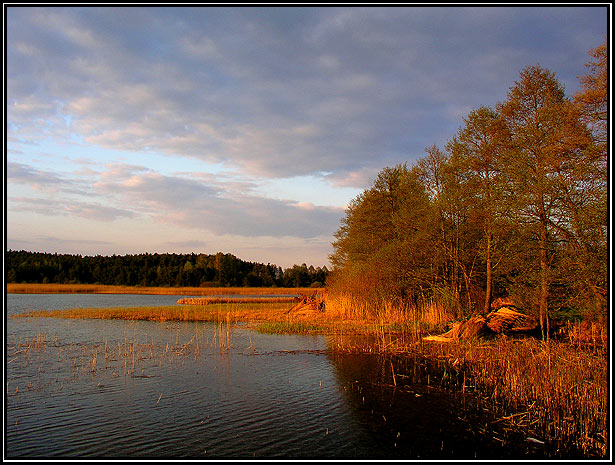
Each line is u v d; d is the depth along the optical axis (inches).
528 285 869.8
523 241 840.3
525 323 882.8
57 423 377.1
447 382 526.0
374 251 1493.6
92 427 368.2
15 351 700.7
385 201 1507.1
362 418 396.5
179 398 451.5
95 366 597.9
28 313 1390.3
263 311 1492.4
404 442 345.1
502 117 952.9
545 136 813.2
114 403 432.8
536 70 893.2
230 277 5221.5
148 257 5826.8
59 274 4822.8
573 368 517.7
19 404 427.8
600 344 650.8
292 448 331.0
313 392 478.6
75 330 989.8
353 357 679.7
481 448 334.3
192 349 740.0
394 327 1042.7
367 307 1293.1
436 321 1105.4
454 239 1162.6
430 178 1215.6
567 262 694.5
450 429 372.5
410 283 1257.4
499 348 673.0
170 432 359.3
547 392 450.6
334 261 1851.6
